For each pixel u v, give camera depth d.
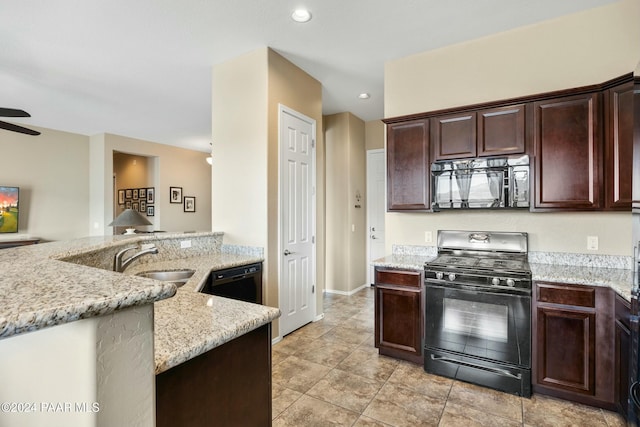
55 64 3.47
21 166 5.48
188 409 0.94
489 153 2.66
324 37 3.01
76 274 0.79
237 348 1.12
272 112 3.23
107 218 6.15
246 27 2.83
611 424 2.01
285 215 3.45
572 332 2.20
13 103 4.59
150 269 2.60
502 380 2.39
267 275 3.20
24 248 1.77
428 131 2.91
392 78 3.43
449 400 2.29
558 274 2.30
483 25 2.81
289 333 3.49
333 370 2.71
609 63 2.54
